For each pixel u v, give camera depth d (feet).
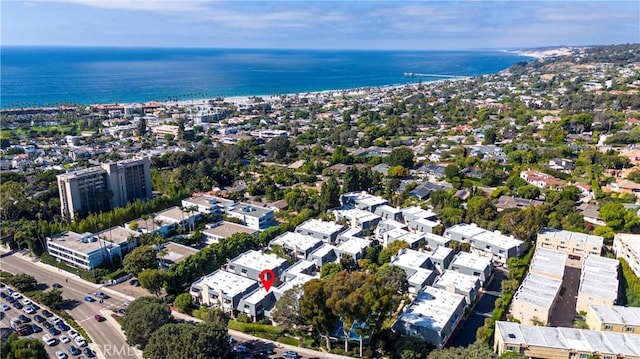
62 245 618.44
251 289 518.37
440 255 583.17
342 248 615.98
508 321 456.45
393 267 515.50
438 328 425.28
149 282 515.50
